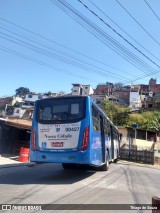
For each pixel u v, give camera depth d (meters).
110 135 20.05
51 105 13.16
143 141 47.53
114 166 22.50
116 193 11.02
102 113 16.20
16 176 13.73
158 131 58.59
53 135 12.82
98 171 17.50
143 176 17.78
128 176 16.61
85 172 16.55
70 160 12.55
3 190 10.28
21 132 25.89
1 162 18.97
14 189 10.52
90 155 12.57
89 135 12.61
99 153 14.77
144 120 62.78
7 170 15.78
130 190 12.02
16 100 111.38
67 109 12.92
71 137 12.62
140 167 25.28
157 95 103.75
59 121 12.84
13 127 25.14
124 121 63.22
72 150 12.54
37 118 13.21
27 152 20.58
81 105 12.83
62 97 13.14
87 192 10.73
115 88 112.25
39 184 11.77
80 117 12.71
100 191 11.12
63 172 16.05
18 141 24.62
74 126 12.66
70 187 11.46
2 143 24.41
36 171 16.03
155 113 66.12
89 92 104.81
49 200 9.07
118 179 14.86
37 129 13.10
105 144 16.89
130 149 32.06
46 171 16.22
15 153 24.39
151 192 12.15
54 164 20.31
